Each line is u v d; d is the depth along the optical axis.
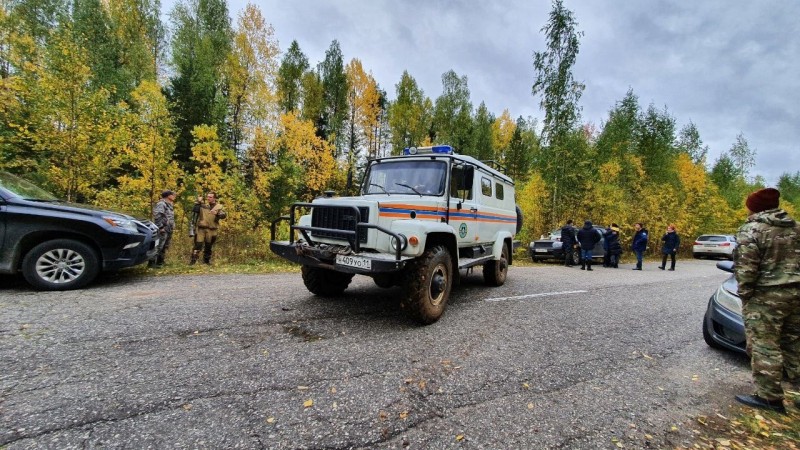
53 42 10.09
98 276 6.36
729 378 3.32
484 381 2.95
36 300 4.55
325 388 2.68
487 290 6.87
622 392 2.92
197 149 12.75
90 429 2.04
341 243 4.46
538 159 18.66
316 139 19.78
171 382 2.64
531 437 2.21
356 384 2.77
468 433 2.22
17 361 2.83
